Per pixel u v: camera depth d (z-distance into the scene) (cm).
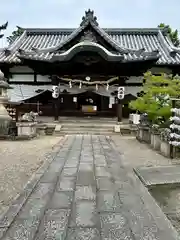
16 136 1175
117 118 1691
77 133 1406
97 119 1731
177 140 753
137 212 356
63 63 1524
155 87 1003
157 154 836
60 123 1564
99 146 955
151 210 366
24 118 1225
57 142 1085
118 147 984
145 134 1109
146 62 1509
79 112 1908
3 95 1252
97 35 1582
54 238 277
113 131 1444
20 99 1781
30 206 368
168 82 1012
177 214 379
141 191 450
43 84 1781
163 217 344
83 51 1448
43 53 1631
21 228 300
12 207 365
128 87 1753
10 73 1784
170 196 455
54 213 344
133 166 654
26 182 499
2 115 1209
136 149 940
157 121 1061
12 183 493
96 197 410
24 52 1535
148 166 652
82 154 789
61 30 2178
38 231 293
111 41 1584
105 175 548
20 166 633
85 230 297
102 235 287
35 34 2198
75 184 478
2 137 1165
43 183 482
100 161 690
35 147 939
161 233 298
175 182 508
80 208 363
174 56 1714
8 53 1777
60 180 504
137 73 1648
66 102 1944
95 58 1485
